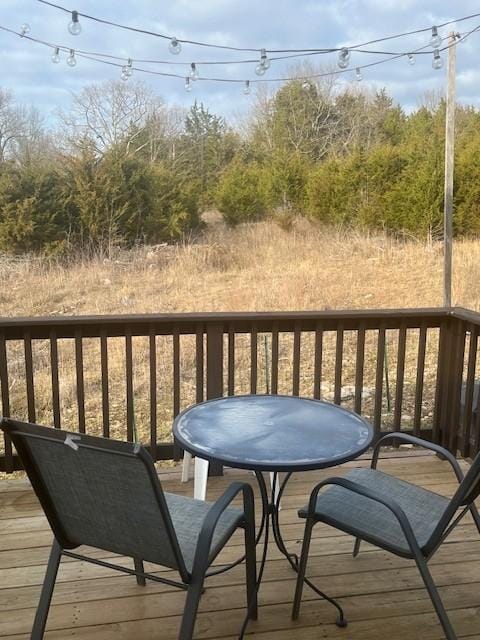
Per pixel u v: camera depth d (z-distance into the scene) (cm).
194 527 186
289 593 217
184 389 614
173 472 329
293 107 1714
